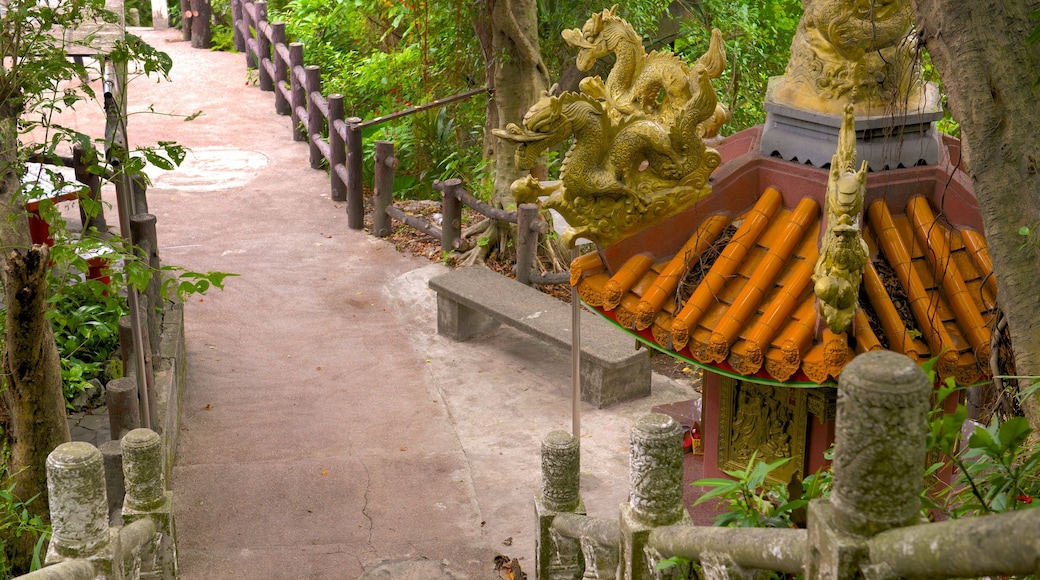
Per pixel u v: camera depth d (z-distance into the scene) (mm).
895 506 1665
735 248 3996
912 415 1610
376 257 9398
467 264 9094
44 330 4488
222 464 6309
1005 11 3053
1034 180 3082
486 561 5422
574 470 3777
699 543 2361
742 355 3773
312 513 5844
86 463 2904
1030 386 3092
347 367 7535
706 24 10594
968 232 3883
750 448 4359
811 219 3959
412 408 6992
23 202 4824
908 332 3693
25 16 4684
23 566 4680
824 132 3965
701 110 4000
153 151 5344
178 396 6781
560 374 7449
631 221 4098
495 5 8688
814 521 1788
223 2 16609
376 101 12539
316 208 10469
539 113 3934
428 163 11094
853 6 3812
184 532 5656
